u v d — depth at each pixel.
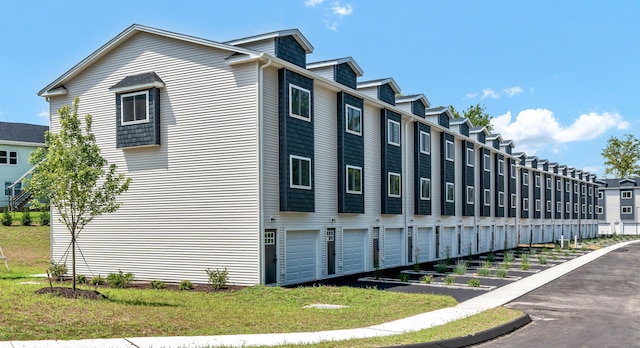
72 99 22.77
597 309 15.78
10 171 45.19
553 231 62.66
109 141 21.67
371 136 26.55
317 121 22.34
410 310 14.44
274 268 19.52
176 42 20.44
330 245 23.16
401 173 28.78
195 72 19.97
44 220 36.69
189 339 9.90
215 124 19.45
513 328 12.73
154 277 20.38
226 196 19.14
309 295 16.62
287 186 19.59
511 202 48.28
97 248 21.69
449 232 36.19
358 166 24.55
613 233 81.31
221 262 19.11
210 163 19.48
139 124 20.69
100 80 22.11
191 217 19.75
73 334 9.76
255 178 18.62
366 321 12.64
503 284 21.61
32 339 9.27
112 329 10.29
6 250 29.22
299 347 9.54
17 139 45.66
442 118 34.88
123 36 21.27
